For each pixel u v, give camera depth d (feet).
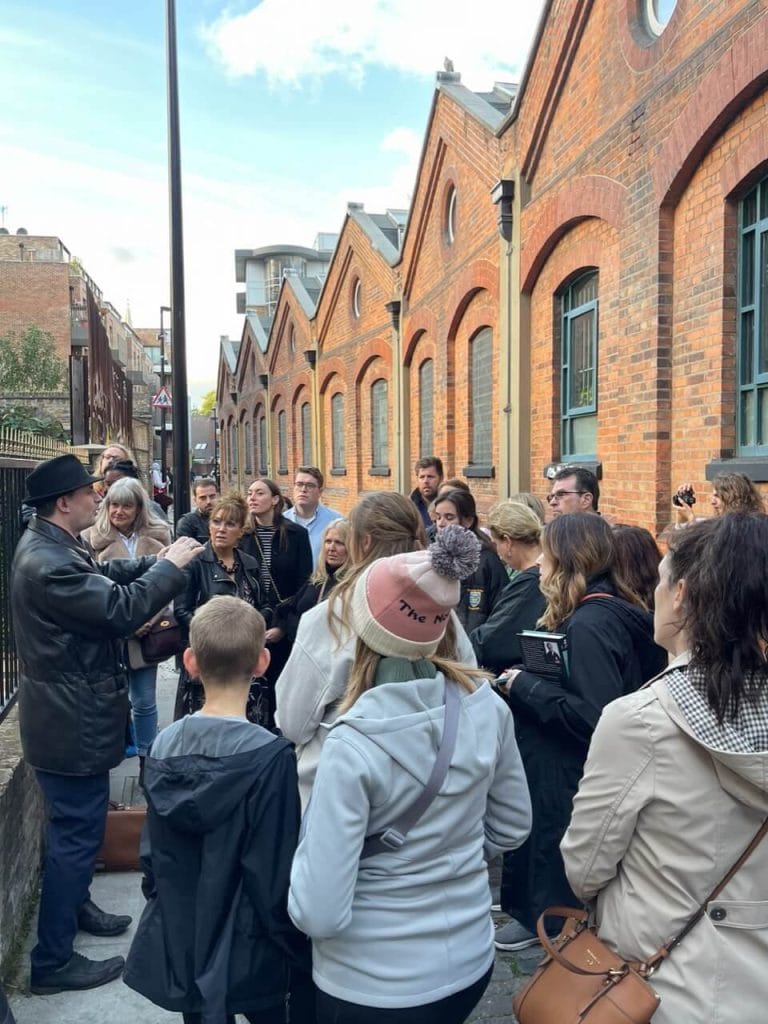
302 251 121.60
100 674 9.89
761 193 16.46
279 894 6.62
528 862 9.52
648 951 5.00
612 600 9.27
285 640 15.61
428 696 5.84
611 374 21.94
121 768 16.52
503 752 6.57
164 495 70.74
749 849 4.80
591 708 8.74
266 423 82.58
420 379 41.06
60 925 9.80
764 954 4.81
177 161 27.22
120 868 12.90
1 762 11.10
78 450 34.83
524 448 28.09
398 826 5.70
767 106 15.49
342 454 56.44
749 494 13.06
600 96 21.93
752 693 4.70
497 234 29.48
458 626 6.86
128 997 9.82
